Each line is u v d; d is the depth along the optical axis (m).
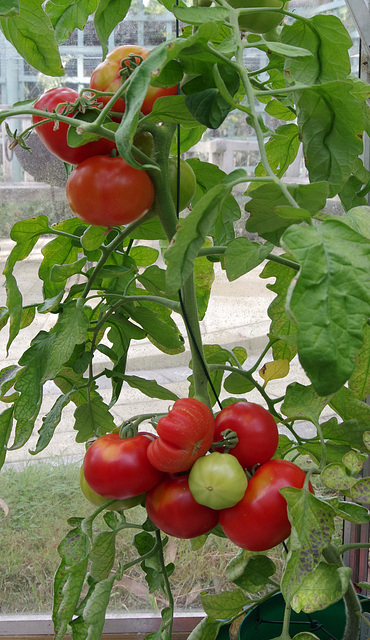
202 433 0.48
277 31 0.62
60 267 0.56
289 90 0.44
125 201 0.48
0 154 1.17
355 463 0.51
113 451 0.51
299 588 0.47
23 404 0.57
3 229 1.22
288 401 0.58
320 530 0.47
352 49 1.03
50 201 1.21
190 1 1.06
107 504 0.57
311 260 0.33
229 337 1.35
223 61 0.42
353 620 0.65
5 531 1.23
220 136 1.23
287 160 0.76
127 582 1.19
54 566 1.21
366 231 0.44
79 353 0.69
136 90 0.37
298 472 0.51
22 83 1.15
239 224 1.24
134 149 0.48
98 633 0.57
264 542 0.49
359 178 0.66
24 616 1.17
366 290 0.33
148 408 1.32
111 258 0.71
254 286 1.33
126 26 1.11
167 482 0.52
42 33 0.55
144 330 0.71
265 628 0.74
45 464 1.30
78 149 0.51
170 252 0.37
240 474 0.48
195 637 0.69
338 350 0.32
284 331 0.64
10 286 0.57
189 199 0.56
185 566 1.20
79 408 0.70
